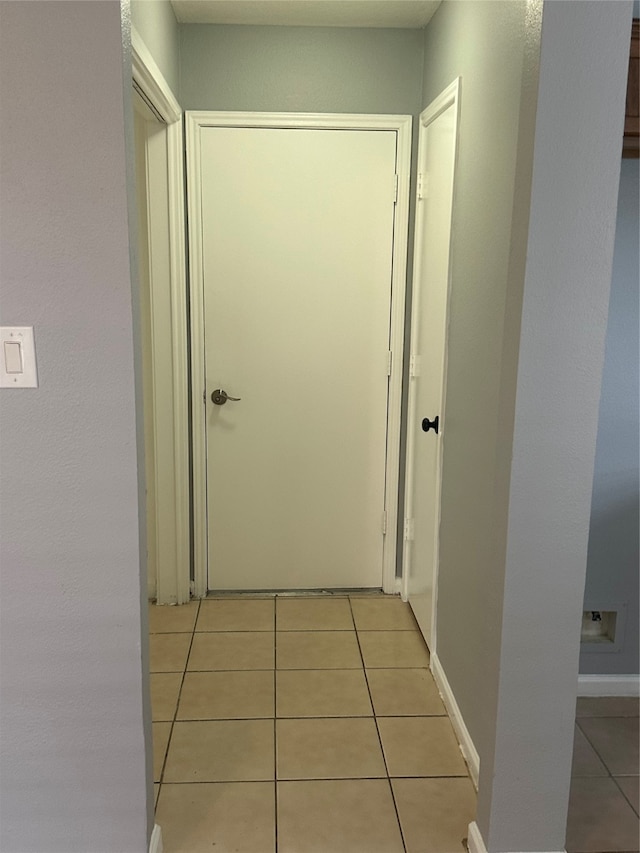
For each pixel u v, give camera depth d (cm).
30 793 157
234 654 261
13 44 126
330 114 269
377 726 221
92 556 146
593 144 132
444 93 228
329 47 264
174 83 253
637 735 217
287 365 288
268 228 276
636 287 209
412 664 256
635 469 222
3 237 133
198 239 275
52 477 142
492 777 159
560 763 159
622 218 205
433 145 249
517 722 156
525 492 145
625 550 228
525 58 136
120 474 143
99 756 156
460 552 212
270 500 300
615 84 130
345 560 309
